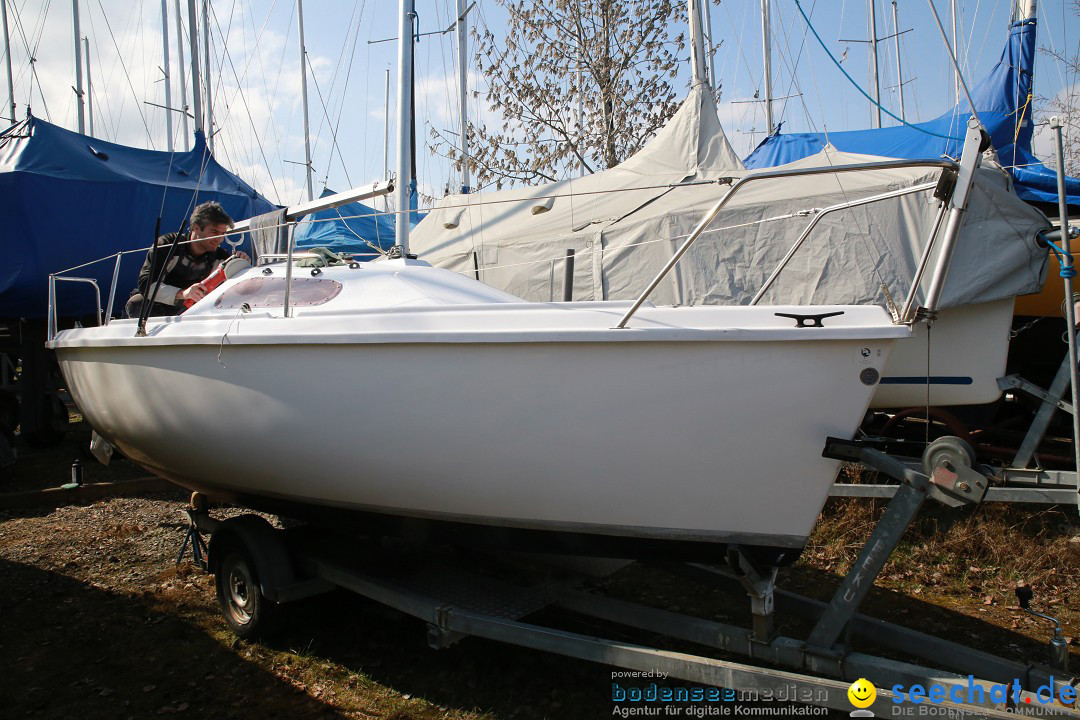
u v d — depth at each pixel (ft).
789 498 8.06
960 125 23.27
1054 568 12.80
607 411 8.28
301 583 10.63
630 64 39.42
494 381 8.63
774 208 17.29
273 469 10.58
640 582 12.85
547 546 9.54
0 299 24.07
